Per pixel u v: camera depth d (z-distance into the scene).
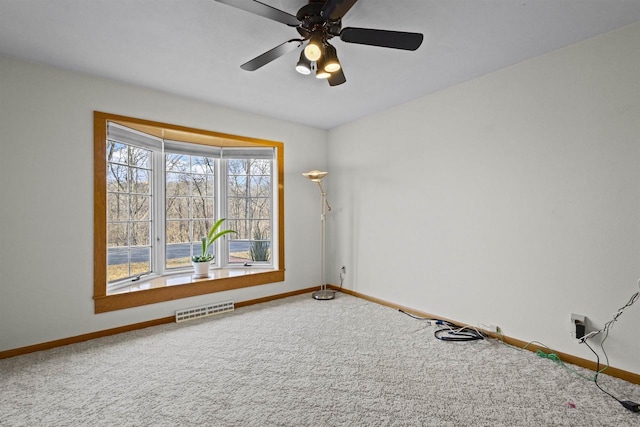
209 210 3.90
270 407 1.71
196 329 2.85
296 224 4.01
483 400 1.77
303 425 1.57
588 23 1.91
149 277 3.31
